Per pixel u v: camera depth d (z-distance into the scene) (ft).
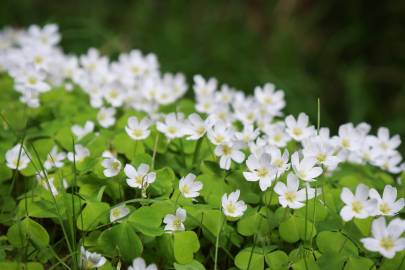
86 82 2.51
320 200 2.08
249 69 4.28
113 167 2.06
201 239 2.07
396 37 4.69
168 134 2.19
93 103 2.42
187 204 2.02
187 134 2.20
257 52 4.56
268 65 4.49
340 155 2.16
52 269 2.02
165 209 1.99
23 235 1.99
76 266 1.96
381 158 2.27
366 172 2.30
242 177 2.13
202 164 2.15
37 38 2.61
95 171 2.11
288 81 4.27
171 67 4.20
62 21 4.50
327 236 1.99
